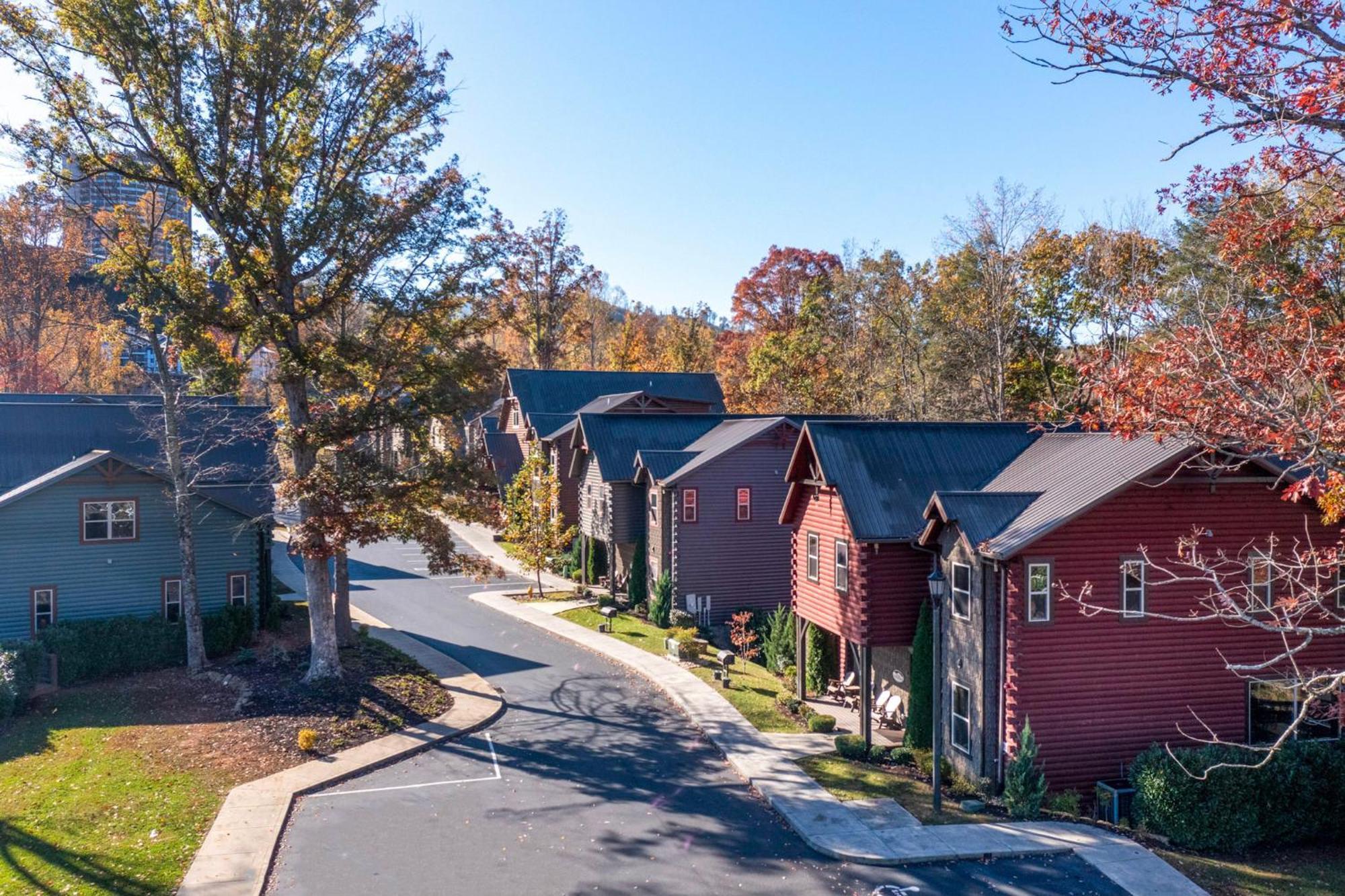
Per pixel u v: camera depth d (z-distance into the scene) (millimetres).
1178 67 11695
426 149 26141
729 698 26297
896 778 20391
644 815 18031
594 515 43875
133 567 29797
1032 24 11977
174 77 23469
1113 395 14852
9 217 60938
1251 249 14281
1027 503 20656
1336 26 11023
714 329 118312
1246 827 17484
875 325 62844
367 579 46125
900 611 22859
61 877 14430
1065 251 48000
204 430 32281
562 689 27547
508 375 61250
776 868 15641
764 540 37406
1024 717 19078
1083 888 15039
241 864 15234
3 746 21031
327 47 24859
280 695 25000
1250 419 13438
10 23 21531
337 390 26578
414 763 21016
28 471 33406
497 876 15180
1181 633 19781
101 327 27453
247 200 23875
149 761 20109
